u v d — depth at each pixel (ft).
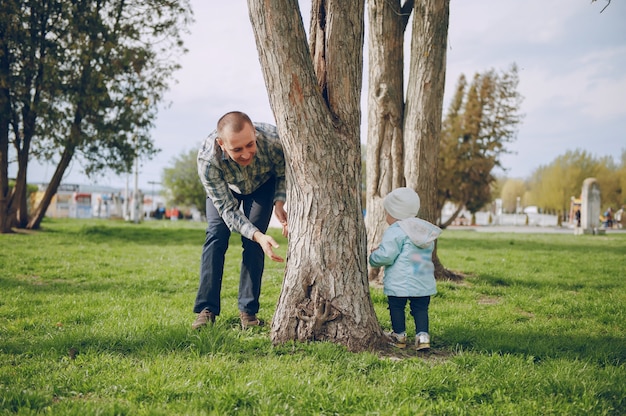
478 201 91.40
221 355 12.89
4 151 63.57
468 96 87.30
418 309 14.61
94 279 29.09
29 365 12.25
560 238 81.46
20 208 69.87
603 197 208.13
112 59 61.36
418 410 9.93
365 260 14.19
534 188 251.39
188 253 44.68
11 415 9.48
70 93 59.72
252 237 14.26
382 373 11.95
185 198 165.68
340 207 13.69
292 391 10.50
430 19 27.30
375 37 27.66
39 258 38.14
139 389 10.70
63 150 66.44
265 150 14.34
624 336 16.60
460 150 87.71
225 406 9.93
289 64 13.04
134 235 65.72
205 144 14.51
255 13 13.00
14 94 60.39
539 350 14.06
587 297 24.54
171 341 13.75
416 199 15.33
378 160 27.76
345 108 13.93
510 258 43.24
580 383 11.27
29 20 57.77
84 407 9.61
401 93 28.07
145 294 23.95
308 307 13.61
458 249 53.67
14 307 19.92
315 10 14.33
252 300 15.84
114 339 14.06
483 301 24.00
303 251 13.70
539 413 10.10
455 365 12.48
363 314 13.75
